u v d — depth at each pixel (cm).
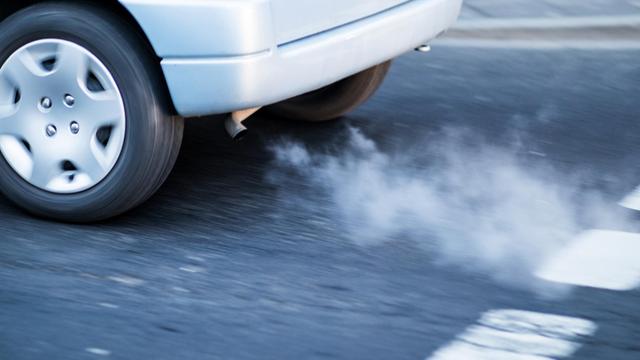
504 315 575
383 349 538
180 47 624
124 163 648
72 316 566
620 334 558
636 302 593
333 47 674
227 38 622
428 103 958
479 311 579
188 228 681
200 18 620
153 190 666
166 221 691
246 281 609
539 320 570
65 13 644
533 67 1069
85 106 650
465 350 538
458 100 970
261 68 632
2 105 668
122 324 559
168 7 619
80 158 657
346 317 569
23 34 652
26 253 637
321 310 577
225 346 538
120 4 632
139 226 681
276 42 640
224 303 582
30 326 555
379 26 705
